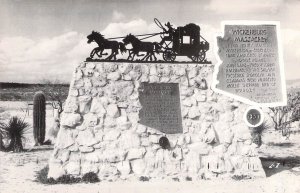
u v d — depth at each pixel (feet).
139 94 39.63
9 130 54.80
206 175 39.47
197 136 40.11
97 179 37.37
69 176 37.14
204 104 40.93
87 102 38.47
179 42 41.78
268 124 66.64
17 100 76.79
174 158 39.06
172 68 40.81
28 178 38.68
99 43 39.63
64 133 37.78
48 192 33.63
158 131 39.34
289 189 36.22
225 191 35.12
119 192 34.22
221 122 40.98
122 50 40.27
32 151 54.13
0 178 38.17
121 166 37.99
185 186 36.50
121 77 39.55
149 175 38.24
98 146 38.04
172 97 40.42
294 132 67.36
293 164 47.42
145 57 41.01
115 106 38.96
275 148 58.70
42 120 58.39
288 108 69.82
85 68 39.09
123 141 38.52
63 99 72.84
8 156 50.24
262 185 37.52
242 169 40.37
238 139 40.96
